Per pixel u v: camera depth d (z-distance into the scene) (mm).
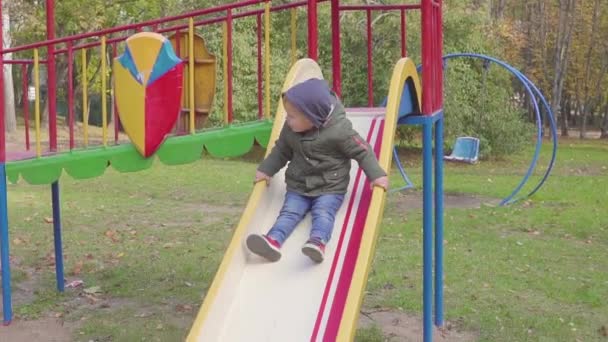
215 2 20297
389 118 4262
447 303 6180
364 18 18891
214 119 19359
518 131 21281
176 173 16656
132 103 4918
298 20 19344
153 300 6297
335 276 3633
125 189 14008
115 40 5602
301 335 3418
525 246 8633
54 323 5660
